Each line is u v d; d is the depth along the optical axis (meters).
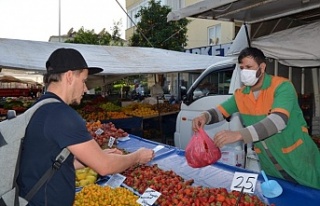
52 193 1.49
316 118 5.10
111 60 7.45
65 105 1.55
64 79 1.59
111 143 3.85
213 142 2.31
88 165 1.57
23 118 1.53
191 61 8.38
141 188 2.28
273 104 2.25
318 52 3.73
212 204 1.87
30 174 1.49
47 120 1.48
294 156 2.46
